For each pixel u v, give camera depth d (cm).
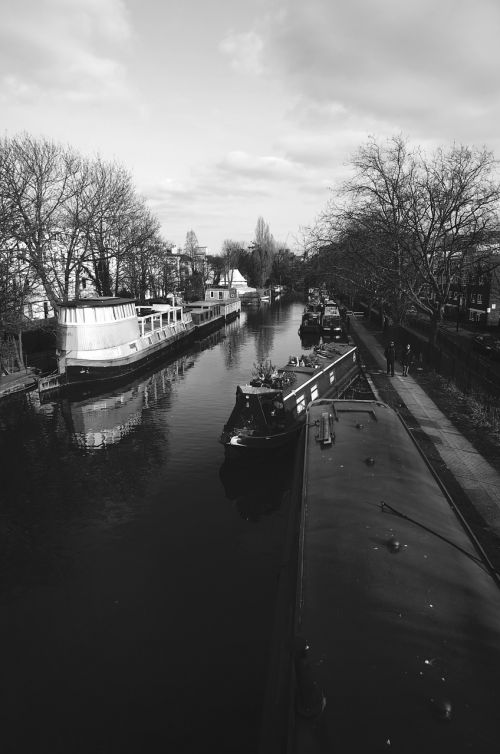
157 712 762
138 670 843
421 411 1881
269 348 4603
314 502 834
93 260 4156
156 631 937
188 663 856
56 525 1347
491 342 3312
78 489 1570
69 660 869
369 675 470
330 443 1097
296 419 1748
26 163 3497
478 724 415
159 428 2166
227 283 12081
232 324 6881
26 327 3875
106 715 759
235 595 1039
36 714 762
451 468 1299
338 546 688
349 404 1395
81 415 2423
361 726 416
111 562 1170
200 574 1116
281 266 13962
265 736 541
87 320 3077
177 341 4406
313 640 521
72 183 3872
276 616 749
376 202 3181
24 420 2366
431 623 540
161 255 6169
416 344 3456
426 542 705
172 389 2959
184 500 1480
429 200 2741
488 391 2103
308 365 2216
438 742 397
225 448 1675
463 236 2708
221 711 762
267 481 1605
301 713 432
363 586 600
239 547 1226
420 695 444
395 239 2841
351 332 5075
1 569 1146
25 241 3453
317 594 595
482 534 967
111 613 990
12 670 848
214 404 2556
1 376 3017
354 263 3634
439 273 3111
